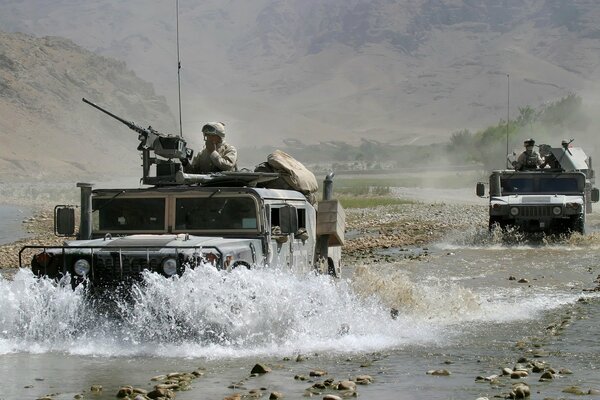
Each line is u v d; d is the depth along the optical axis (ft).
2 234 138.41
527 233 110.83
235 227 46.57
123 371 38.65
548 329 49.60
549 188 110.01
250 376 37.55
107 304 43.57
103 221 47.78
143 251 43.11
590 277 75.61
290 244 49.62
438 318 53.88
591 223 143.43
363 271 59.82
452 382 36.19
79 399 33.53
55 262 44.34
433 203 206.18
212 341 43.45
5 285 44.78
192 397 33.71
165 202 47.21
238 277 42.93
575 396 33.30
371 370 38.75
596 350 43.29
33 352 42.52
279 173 53.16
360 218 161.07
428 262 89.56
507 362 40.63
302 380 36.65
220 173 49.47
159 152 48.75
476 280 73.97
